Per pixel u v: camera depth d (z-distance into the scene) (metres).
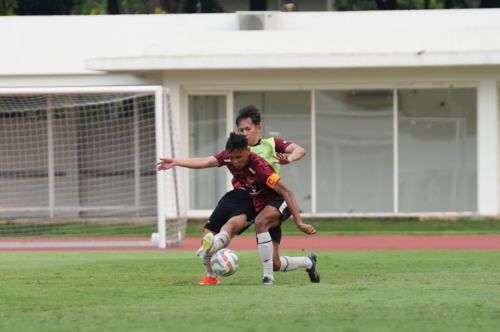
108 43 54.62
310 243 43.38
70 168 59.50
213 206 54.19
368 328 14.11
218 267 21.36
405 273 25.94
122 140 59.28
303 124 53.38
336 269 27.47
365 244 42.47
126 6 78.38
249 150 20.92
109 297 18.95
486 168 52.25
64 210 56.12
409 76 52.41
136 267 28.27
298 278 24.14
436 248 39.78
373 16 54.03
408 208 53.53
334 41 52.31
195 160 21.55
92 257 34.34
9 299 18.67
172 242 43.12
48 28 54.84
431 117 52.97
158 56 50.00
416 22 53.78
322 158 53.56
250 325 14.39
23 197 59.97
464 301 17.80
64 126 59.16
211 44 52.88
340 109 53.28
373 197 53.56
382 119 53.12
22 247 42.84
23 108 57.97
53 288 21.14
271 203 21.67
